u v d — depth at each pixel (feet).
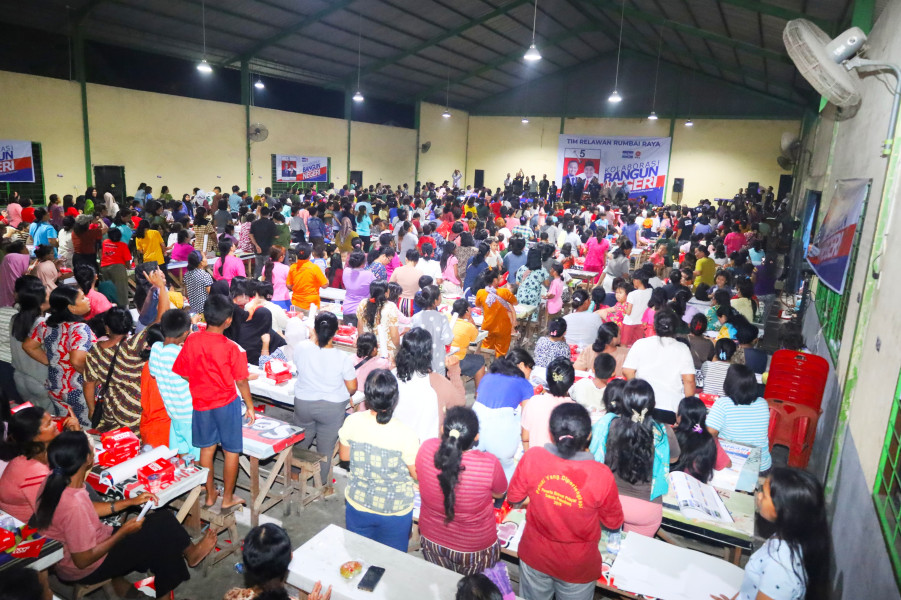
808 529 6.63
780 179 72.54
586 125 81.51
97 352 11.91
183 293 28.30
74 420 11.27
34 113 40.65
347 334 18.81
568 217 38.50
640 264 41.70
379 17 51.72
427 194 65.51
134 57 47.34
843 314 14.75
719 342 16.71
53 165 42.22
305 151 64.08
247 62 54.54
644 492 9.60
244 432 12.32
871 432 9.55
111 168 46.24
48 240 28.07
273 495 12.87
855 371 11.62
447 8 52.75
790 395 14.23
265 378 14.65
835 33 27.04
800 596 6.57
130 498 9.90
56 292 12.46
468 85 77.77
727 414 12.94
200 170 53.47
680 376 13.52
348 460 9.51
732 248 38.09
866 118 15.96
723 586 8.58
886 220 11.07
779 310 34.88
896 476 7.89
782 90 60.80
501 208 50.93
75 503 8.55
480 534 8.62
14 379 13.60
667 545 9.42
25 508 8.99
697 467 11.52
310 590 8.43
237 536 11.87
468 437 8.20
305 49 55.52
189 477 10.66
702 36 45.34
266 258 31.45
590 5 55.31
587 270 32.63
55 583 10.81
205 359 10.94
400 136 77.36
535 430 11.23
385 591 8.16
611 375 13.08
